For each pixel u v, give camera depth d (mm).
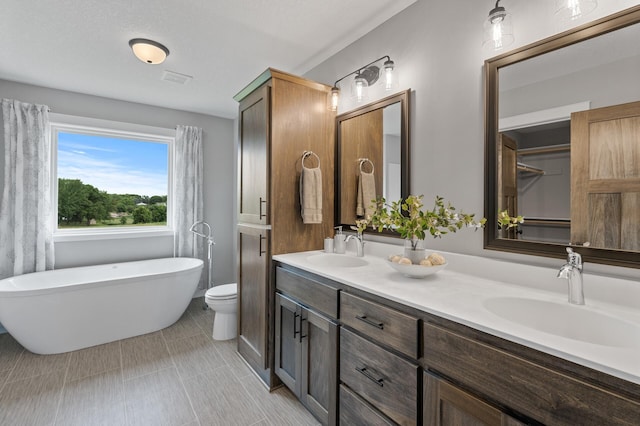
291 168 2109
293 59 2467
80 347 2492
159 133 3623
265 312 2033
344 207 2258
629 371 630
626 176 1062
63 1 1760
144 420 1683
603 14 1126
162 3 1787
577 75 1174
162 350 2500
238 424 1661
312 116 2211
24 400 1840
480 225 1352
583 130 1158
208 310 3443
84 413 1732
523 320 1108
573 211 1186
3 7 1805
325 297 1539
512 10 1364
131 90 3119
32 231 2906
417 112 1771
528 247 1306
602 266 1121
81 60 2471
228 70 2662
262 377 2117
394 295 1169
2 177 2834
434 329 1021
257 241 2154
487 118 1425
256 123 2186
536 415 771
